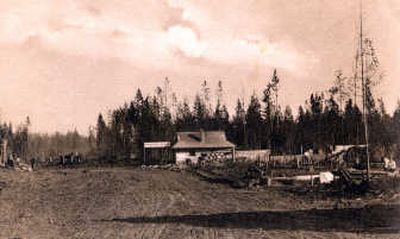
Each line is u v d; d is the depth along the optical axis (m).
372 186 25.39
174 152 67.31
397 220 16.47
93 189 31.94
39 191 30.89
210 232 15.20
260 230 15.38
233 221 17.48
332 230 15.10
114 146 92.12
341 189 26.41
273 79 41.62
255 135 76.75
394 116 29.73
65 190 31.45
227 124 89.81
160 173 48.72
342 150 46.78
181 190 30.62
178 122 92.06
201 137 65.81
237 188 31.48
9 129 86.12
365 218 17.28
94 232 15.77
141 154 85.25
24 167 54.28
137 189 31.55
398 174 31.19
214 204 22.98
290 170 41.97
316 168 43.56
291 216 18.42
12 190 31.41
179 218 18.62
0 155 57.25
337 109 56.16
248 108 79.56
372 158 38.50
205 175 44.66
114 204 23.83
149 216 19.38
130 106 91.69
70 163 73.31
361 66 25.73
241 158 58.66
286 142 68.44
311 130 63.75
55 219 19.19
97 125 97.31
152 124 90.75
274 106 69.75
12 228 16.97
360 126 48.97
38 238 14.99
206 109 92.69
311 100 50.34
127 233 15.41
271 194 27.02
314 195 25.45
